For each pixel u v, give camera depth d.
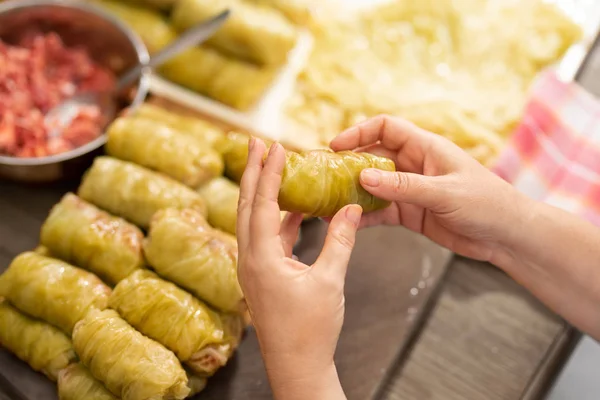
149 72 0.84
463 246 0.70
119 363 0.61
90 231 0.68
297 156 0.59
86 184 0.73
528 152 0.81
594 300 0.65
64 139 0.79
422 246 0.75
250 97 0.84
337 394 0.55
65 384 0.64
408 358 0.70
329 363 0.55
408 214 0.71
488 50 0.87
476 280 0.74
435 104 0.82
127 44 0.81
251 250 0.55
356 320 0.71
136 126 0.75
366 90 0.84
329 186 0.59
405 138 0.66
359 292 0.73
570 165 0.80
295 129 0.82
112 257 0.68
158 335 0.64
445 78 0.86
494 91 0.84
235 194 0.74
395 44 0.88
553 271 0.66
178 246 0.66
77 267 0.69
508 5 0.89
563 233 0.65
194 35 0.78
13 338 0.66
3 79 0.80
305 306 0.54
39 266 0.67
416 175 0.60
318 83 0.85
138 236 0.70
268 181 0.55
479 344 0.71
